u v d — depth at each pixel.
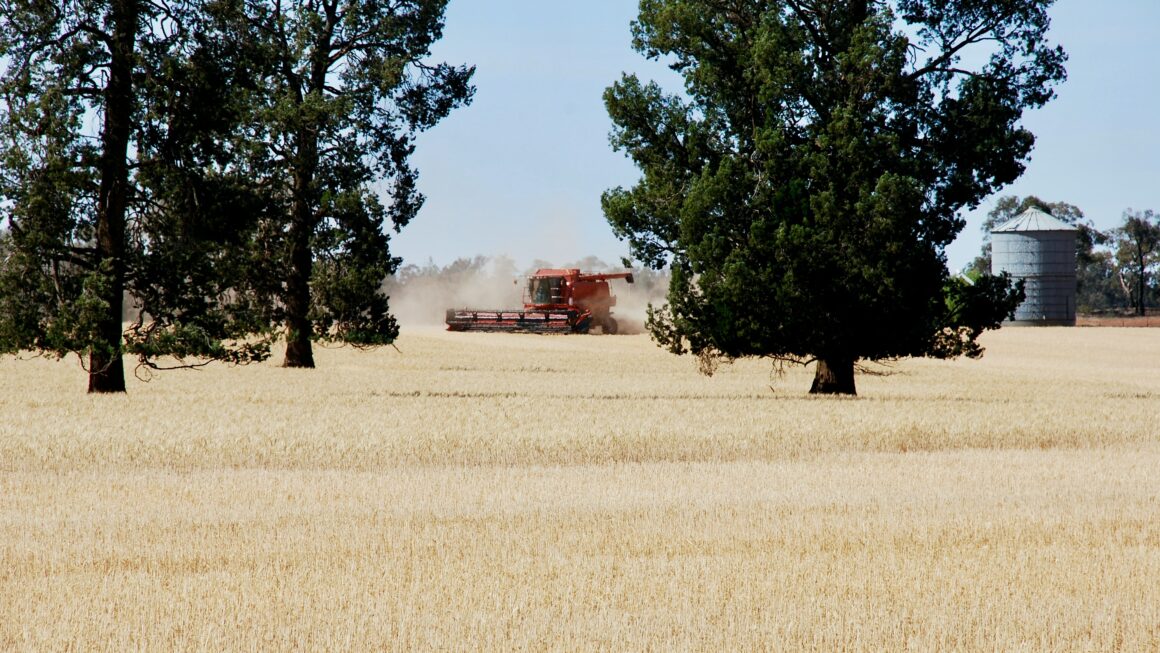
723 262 118.31
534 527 46.06
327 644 29.48
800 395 127.31
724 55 120.19
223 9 117.62
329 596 34.19
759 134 115.56
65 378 150.75
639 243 127.25
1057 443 83.75
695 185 118.62
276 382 141.62
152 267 111.19
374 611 32.41
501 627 30.95
